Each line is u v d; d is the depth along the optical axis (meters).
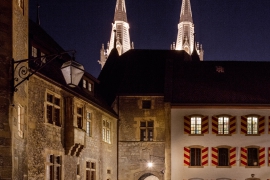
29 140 15.15
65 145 18.70
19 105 12.12
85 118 21.44
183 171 28.94
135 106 31.08
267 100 30.06
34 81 15.76
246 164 28.98
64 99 18.91
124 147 30.53
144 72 34.03
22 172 12.26
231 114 29.45
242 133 29.22
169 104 29.42
